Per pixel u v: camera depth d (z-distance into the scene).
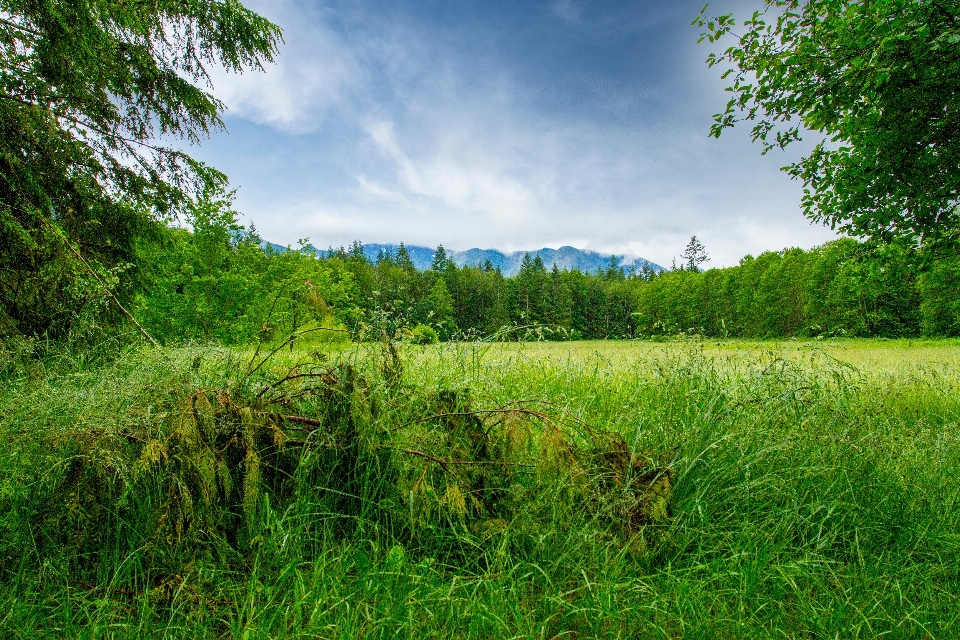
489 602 1.77
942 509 2.58
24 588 1.73
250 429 2.01
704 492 2.37
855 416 3.25
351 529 2.12
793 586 1.87
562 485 2.16
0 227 4.62
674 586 1.91
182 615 1.63
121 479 1.95
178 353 2.90
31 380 2.91
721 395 3.19
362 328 2.57
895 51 4.68
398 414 2.35
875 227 6.22
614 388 4.32
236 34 7.85
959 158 5.37
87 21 5.47
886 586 2.02
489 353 4.32
